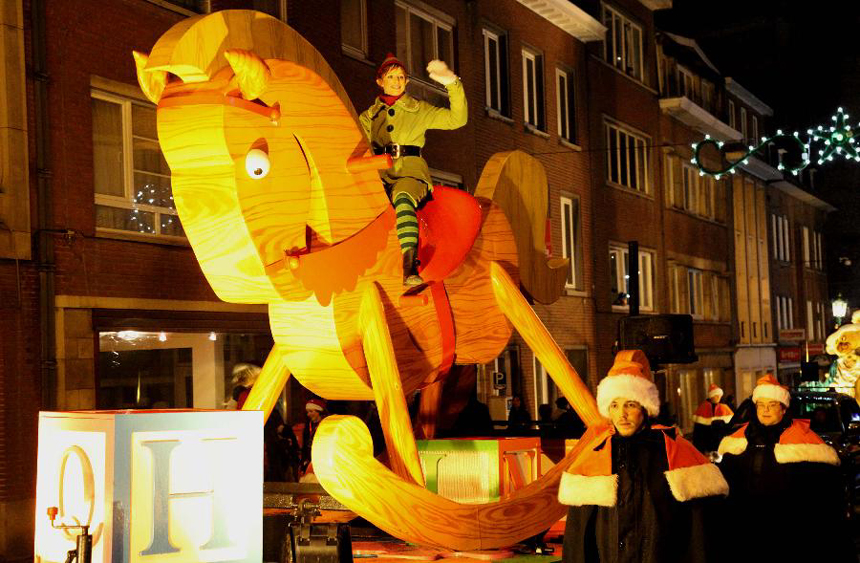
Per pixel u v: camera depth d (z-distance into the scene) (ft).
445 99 68.59
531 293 27.22
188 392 47.83
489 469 23.85
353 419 20.56
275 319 20.88
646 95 102.89
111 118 44.29
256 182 18.16
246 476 16.97
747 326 139.23
